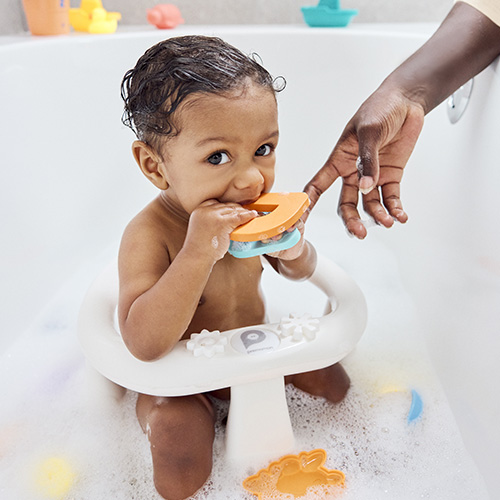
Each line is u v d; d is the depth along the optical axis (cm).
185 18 153
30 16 123
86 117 117
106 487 71
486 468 65
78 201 115
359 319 71
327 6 135
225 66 60
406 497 68
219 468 71
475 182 81
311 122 130
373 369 88
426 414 79
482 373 69
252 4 153
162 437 68
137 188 129
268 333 67
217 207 61
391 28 133
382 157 75
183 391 63
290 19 154
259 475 69
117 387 80
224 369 63
